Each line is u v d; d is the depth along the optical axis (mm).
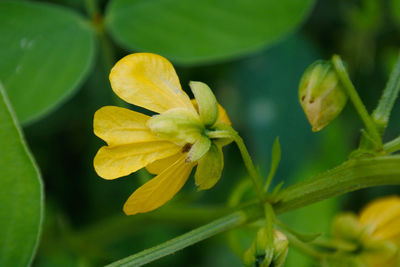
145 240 293
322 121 221
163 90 212
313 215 280
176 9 258
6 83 244
